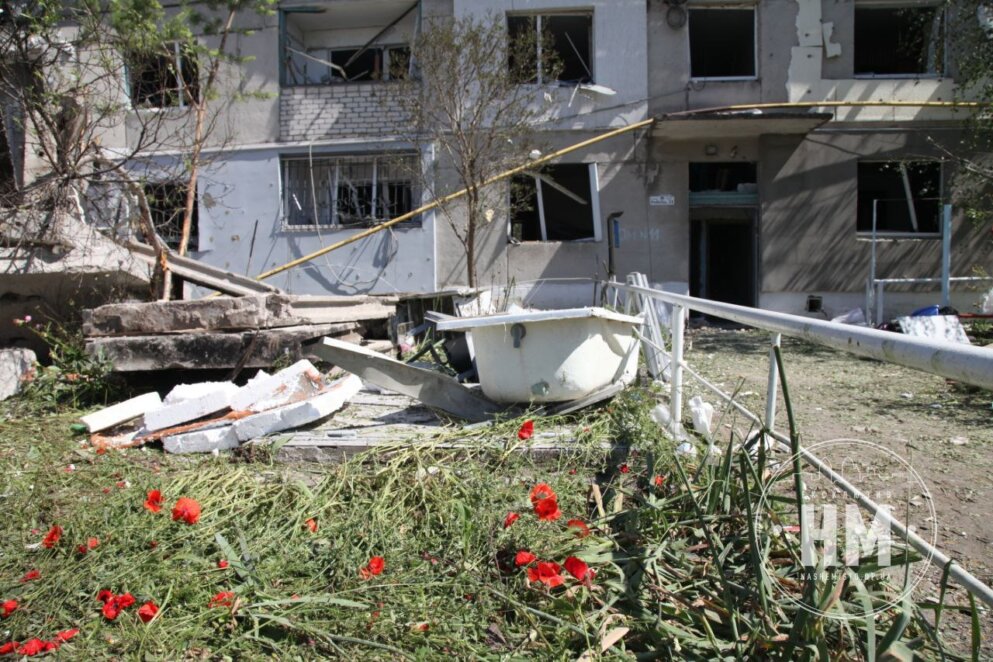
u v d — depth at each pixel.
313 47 13.94
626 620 2.18
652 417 3.67
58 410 4.88
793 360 7.91
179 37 7.78
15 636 2.24
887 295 12.80
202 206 13.03
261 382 4.12
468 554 2.54
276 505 2.97
